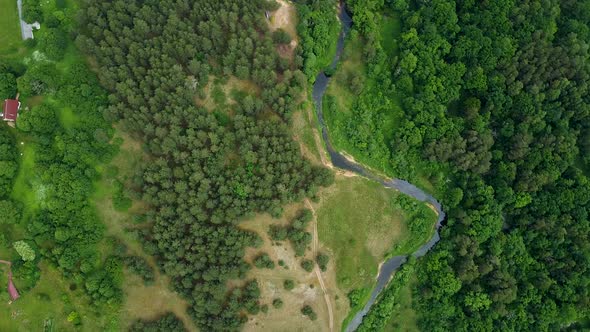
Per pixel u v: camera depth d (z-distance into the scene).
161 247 97.00
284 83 104.12
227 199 98.00
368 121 111.94
